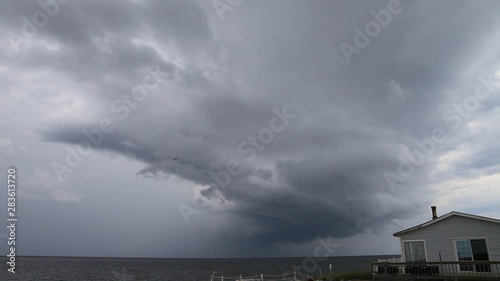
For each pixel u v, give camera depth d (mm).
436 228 23562
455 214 22844
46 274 81812
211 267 133500
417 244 24047
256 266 142750
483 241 21609
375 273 23094
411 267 22391
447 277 20250
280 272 89562
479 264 20953
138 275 84188
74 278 71938
